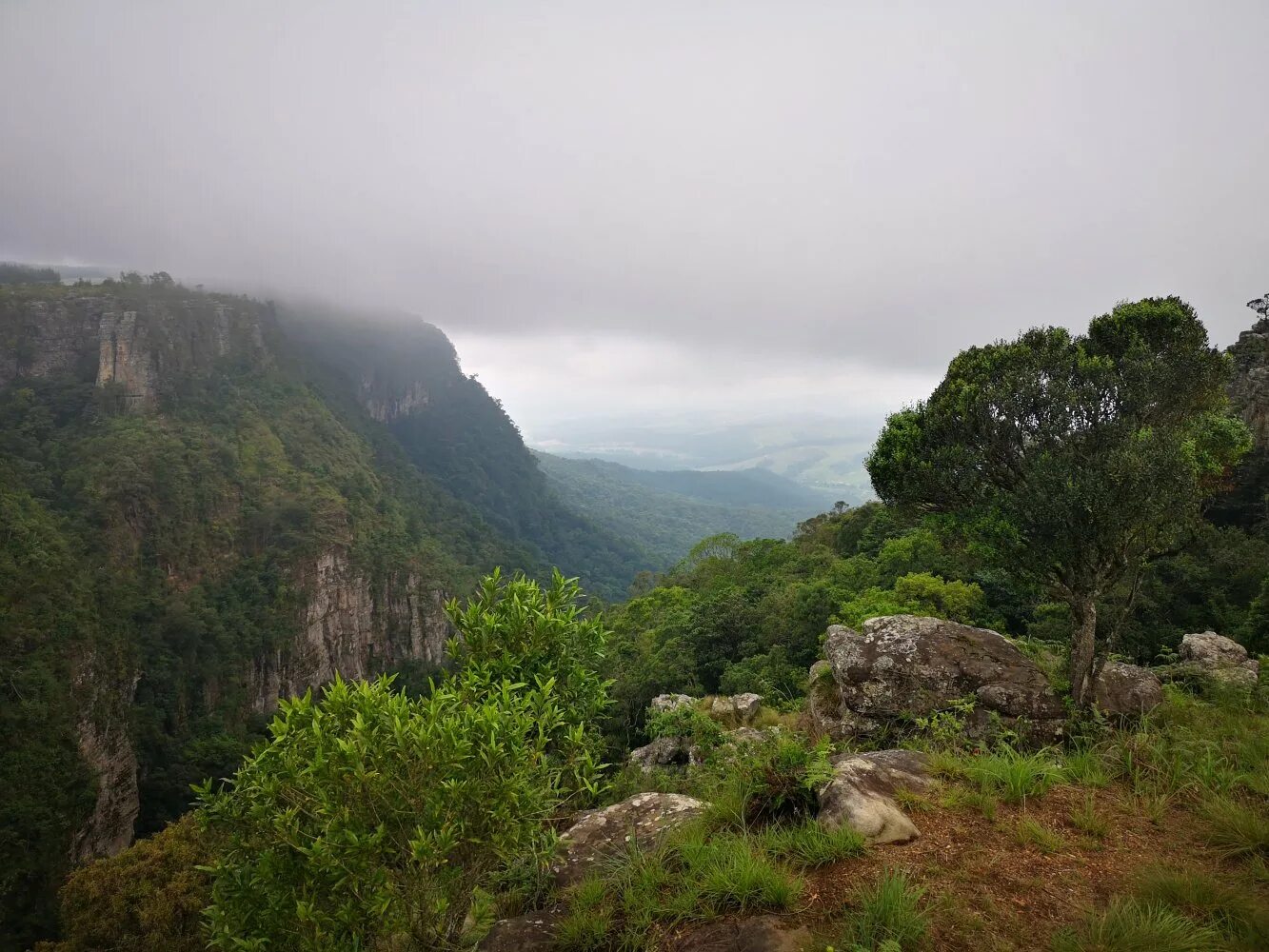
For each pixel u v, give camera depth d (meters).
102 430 84.62
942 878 2.75
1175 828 3.39
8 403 84.56
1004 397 7.04
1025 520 6.74
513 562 135.88
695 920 2.67
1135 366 6.54
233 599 70.94
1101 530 6.25
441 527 131.50
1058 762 4.78
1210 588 19.16
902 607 21.02
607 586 162.00
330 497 93.12
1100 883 2.69
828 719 9.36
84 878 11.85
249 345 126.50
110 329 96.38
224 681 63.69
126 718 49.94
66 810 37.31
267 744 2.66
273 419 113.31
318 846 2.16
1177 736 5.00
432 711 2.63
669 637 33.84
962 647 8.29
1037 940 2.19
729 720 16.83
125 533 65.88
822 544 55.09
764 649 26.70
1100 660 6.75
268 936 2.40
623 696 25.97
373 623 87.12
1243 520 25.91
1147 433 6.16
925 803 3.64
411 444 197.88
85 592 51.72
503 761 2.68
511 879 3.65
